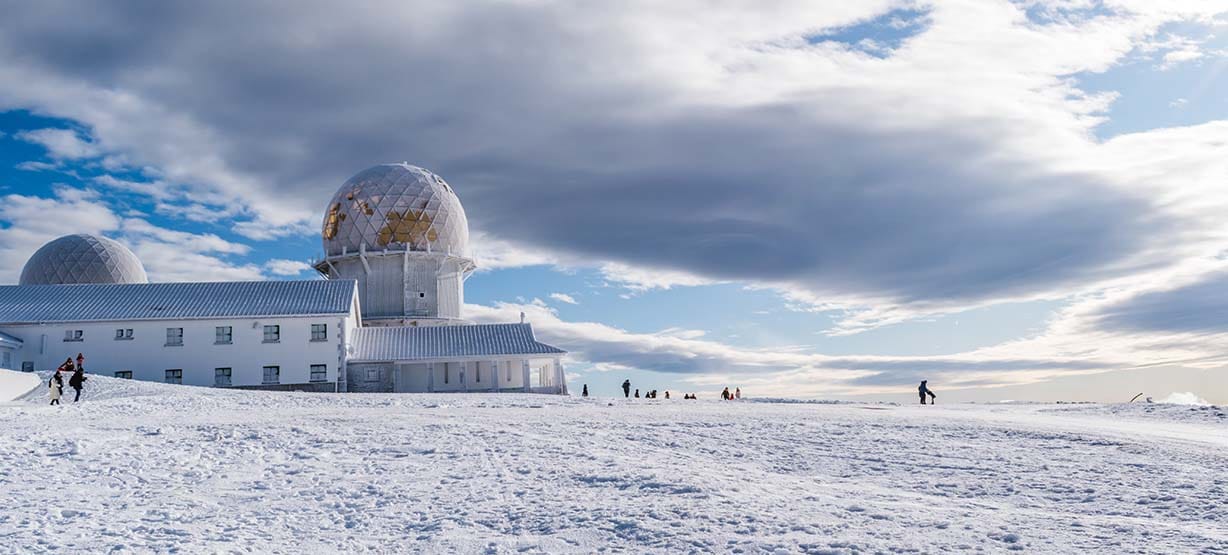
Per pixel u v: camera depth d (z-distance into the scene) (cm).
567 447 1792
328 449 1786
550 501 1249
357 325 6700
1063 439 1927
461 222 7812
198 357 5759
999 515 1111
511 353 6066
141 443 1845
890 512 1123
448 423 2253
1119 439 1888
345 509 1256
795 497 1242
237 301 6056
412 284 7506
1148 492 1289
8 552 1009
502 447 1797
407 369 6134
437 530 1109
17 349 5606
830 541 959
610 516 1130
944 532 1004
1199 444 1789
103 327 5719
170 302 6003
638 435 2023
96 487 1411
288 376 5809
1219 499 1224
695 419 2419
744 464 1636
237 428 2092
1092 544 938
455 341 6288
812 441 1942
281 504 1291
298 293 6231
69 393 4125
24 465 1584
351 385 6028
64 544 1044
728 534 1013
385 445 1831
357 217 7525
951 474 1499
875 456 1716
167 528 1134
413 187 7612
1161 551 903
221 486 1425
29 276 7544
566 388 6128
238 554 998
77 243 7569
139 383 4466
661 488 1318
